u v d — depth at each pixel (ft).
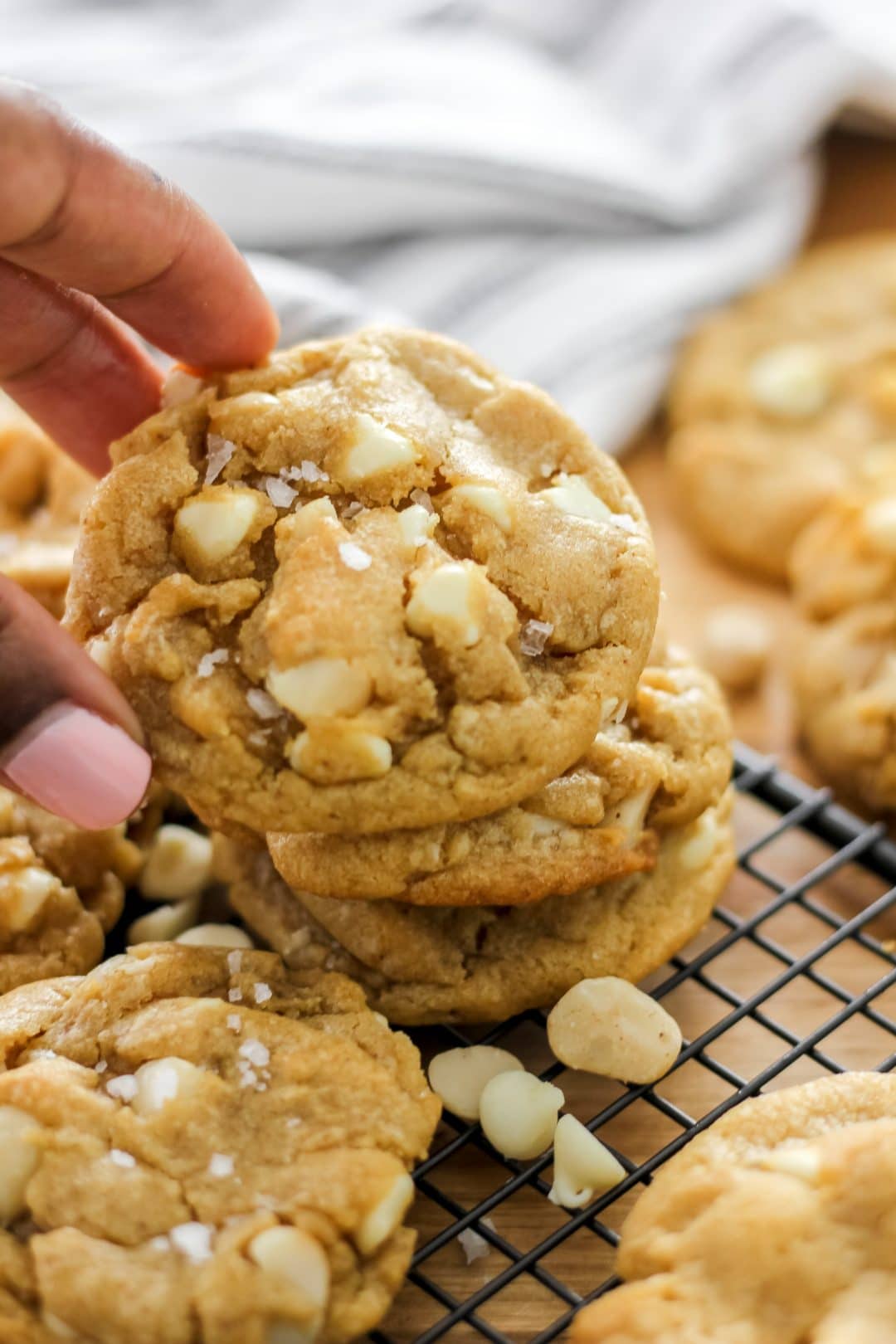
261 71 1.77
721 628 1.57
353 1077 1.15
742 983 1.31
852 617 1.49
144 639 1.15
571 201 1.75
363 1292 1.11
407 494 1.18
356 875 1.17
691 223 1.78
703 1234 1.12
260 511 1.17
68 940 1.25
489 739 1.14
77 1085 1.14
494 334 1.72
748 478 1.64
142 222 1.18
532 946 1.25
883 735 1.44
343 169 1.69
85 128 1.16
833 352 1.72
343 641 1.13
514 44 1.90
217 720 1.14
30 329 1.26
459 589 1.14
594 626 1.18
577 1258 1.18
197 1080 1.14
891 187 2.02
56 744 1.10
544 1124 1.20
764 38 1.82
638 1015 1.22
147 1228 1.10
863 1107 1.16
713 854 1.29
